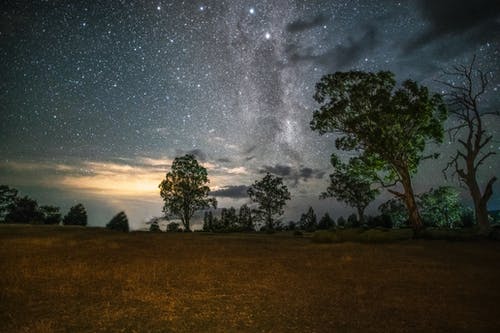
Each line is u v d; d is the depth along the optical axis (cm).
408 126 3344
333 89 3453
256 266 1450
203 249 2291
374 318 703
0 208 7144
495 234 2839
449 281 1098
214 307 787
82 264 1426
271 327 649
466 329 639
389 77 3294
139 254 1919
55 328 639
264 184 8650
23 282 1057
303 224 7869
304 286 1022
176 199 7319
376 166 3553
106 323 671
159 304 811
